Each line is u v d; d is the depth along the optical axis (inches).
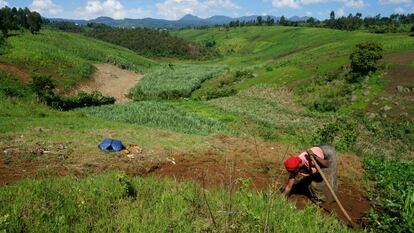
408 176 450.0
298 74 2084.2
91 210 215.8
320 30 5428.2
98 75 2455.7
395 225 252.7
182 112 1334.9
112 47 4111.7
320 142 746.8
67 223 198.4
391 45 2289.6
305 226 223.0
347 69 1838.1
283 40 5364.2
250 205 233.6
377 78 1594.5
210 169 384.2
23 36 2721.5
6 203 209.6
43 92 1417.3
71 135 540.4
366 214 304.3
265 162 431.2
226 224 197.6
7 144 440.5
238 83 2333.9
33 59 2043.6
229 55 5654.5
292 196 311.6
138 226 195.2
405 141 1021.2
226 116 1320.1
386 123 1188.5
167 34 6028.5
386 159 661.3
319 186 300.4
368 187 405.7
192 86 2422.5
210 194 253.3
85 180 273.9
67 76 2071.9
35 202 214.2
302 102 1585.9
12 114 789.2
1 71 1590.8
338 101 1469.0
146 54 5226.4
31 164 373.7
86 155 417.1
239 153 473.1
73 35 4020.7
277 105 1589.6
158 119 1120.8
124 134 587.5
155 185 268.4
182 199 237.8
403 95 1403.8
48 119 730.8
